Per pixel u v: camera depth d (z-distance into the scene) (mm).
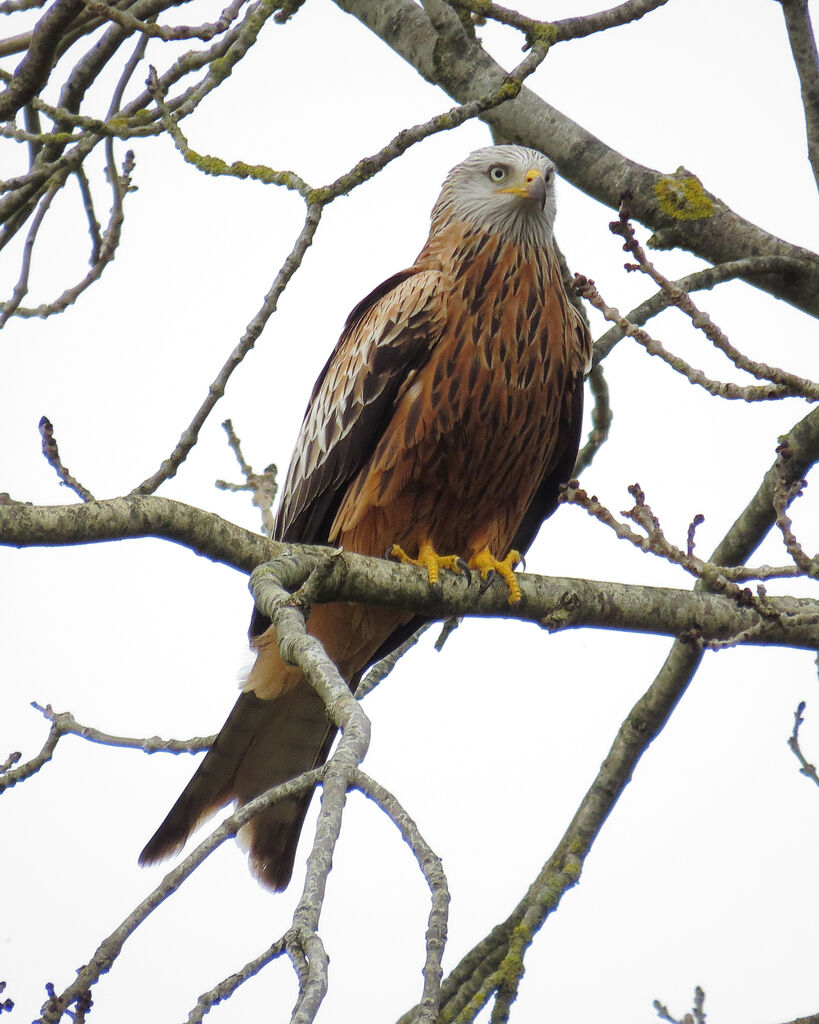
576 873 10836
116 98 11961
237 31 10562
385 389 10812
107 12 9344
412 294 10820
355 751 5238
